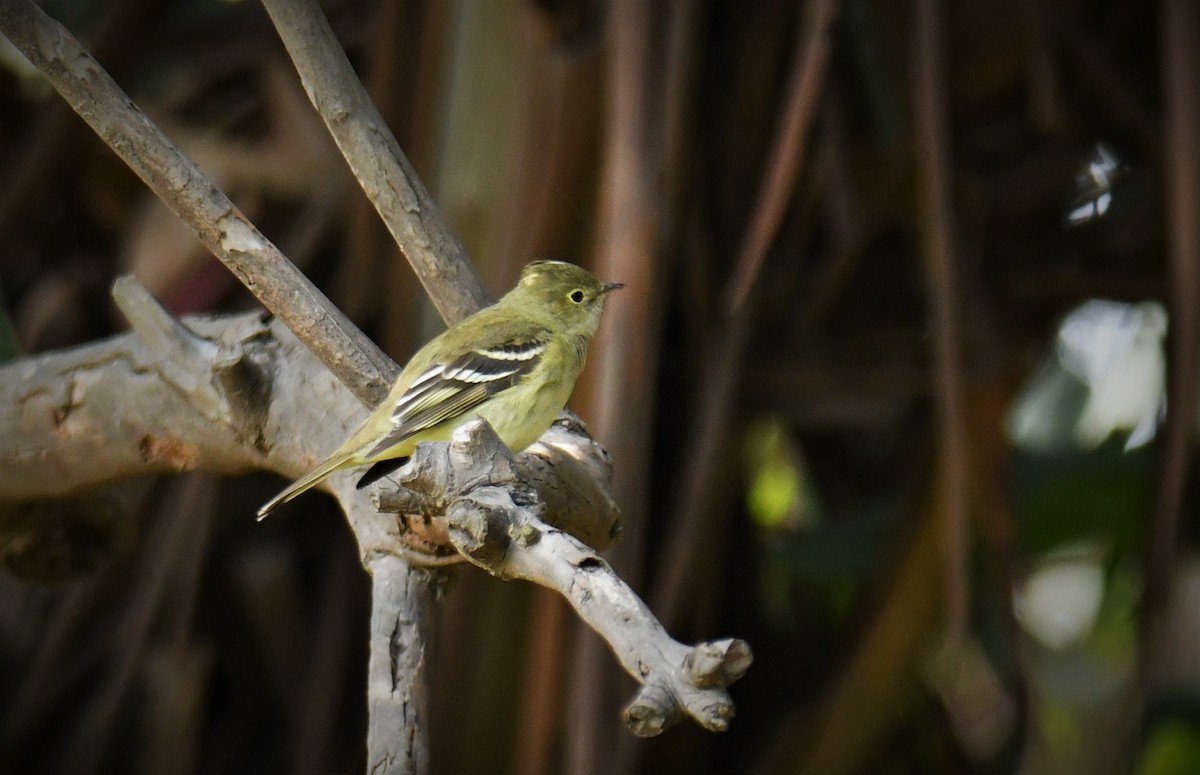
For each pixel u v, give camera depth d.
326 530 12.50
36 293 13.29
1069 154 11.73
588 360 9.62
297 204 11.98
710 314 10.74
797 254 11.06
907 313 11.66
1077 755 14.77
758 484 14.18
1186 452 8.50
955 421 8.39
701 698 4.06
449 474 5.56
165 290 11.66
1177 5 8.77
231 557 12.27
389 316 9.88
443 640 9.36
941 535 10.44
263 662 12.19
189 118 13.02
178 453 7.81
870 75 10.64
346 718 11.59
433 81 9.73
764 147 10.90
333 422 7.20
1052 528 11.76
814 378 11.46
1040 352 12.14
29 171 11.88
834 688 10.80
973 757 13.71
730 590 12.23
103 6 13.88
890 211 11.17
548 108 9.49
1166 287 11.34
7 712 11.98
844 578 11.80
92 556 9.14
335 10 12.61
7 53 13.43
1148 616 8.70
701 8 10.55
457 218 9.63
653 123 8.62
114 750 12.02
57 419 7.94
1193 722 12.80
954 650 8.31
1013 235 11.97
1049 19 10.49
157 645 11.80
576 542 4.79
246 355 7.27
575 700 8.32
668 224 8.59
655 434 10.98
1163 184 10.84
